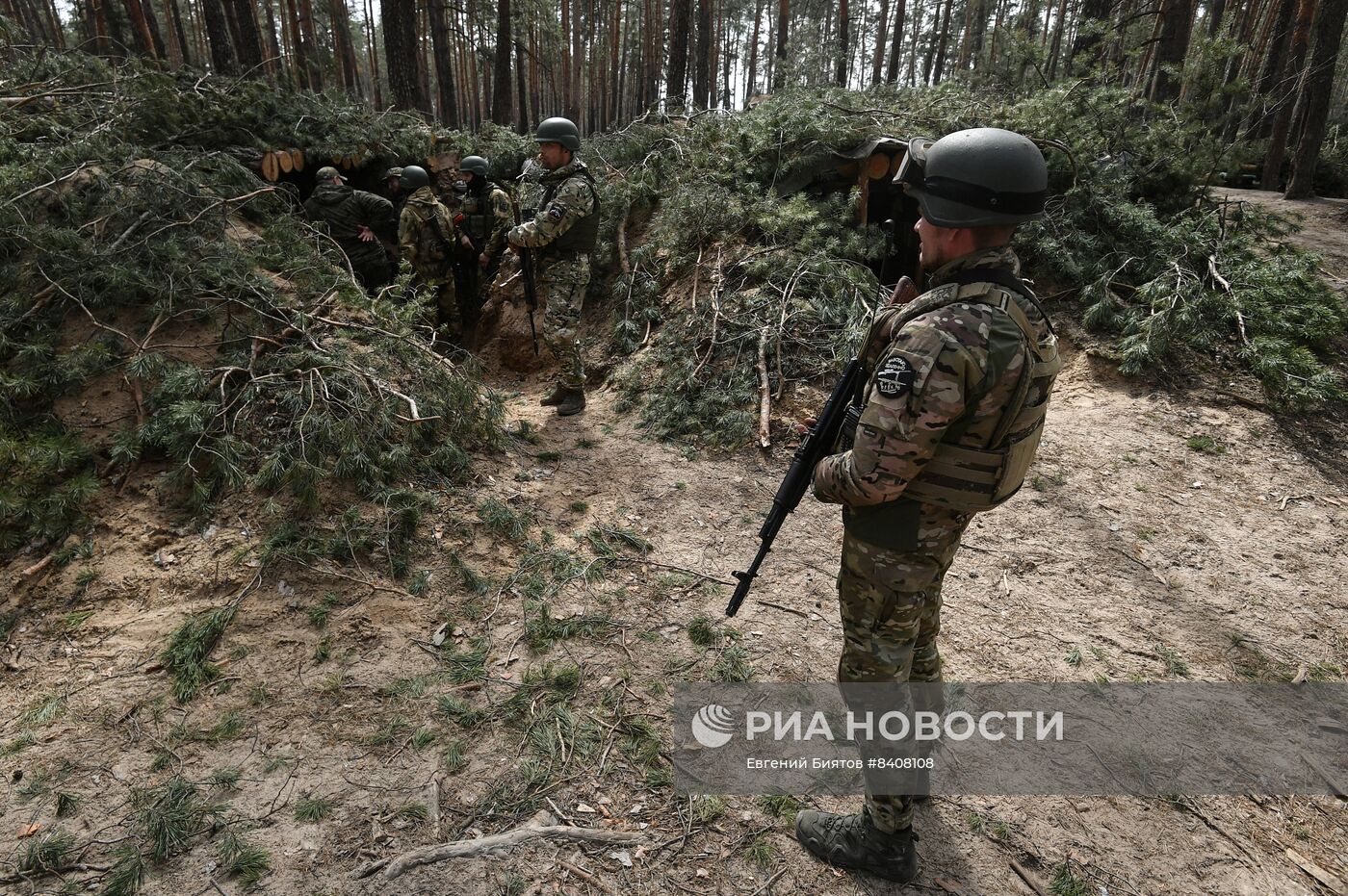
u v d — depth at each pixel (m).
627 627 2.99
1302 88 10.77
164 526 3.16
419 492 3.58
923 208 1.58
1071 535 3.69
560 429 4.80
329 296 4.39
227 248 4.32
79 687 2.53
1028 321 1.54
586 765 2.33
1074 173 6.20
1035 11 23.75
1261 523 3.79
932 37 33.88
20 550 3.02
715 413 4.72
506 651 2.82
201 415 3.36
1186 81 7.06
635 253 6.26
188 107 5.80
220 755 2.30
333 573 3.06
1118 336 5.36
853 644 1.80
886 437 1.50
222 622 2.75
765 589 3.27
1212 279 5.59
